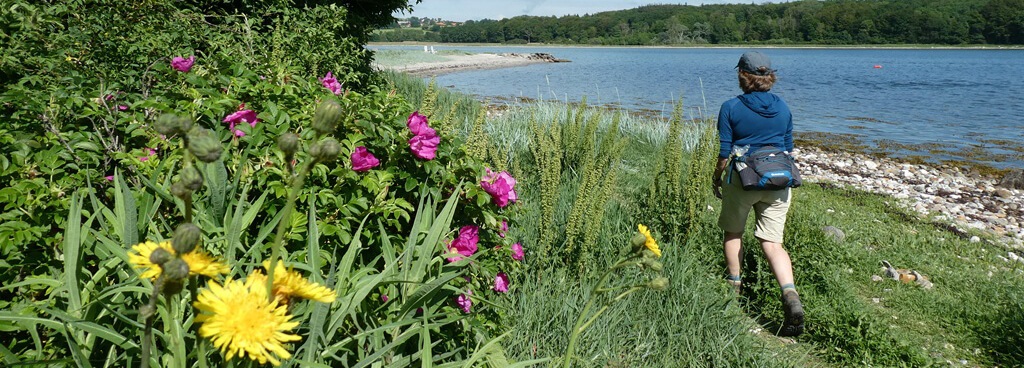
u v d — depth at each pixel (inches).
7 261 71.4
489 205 107.1
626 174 293.7
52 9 154.3
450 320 77.1
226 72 121.0
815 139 727.7
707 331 140.9
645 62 3063.5
